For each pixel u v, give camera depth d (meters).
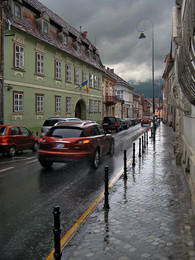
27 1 21.80
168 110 44.59
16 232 4.14
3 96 16.77
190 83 3.70
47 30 22.88
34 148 14.32
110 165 9.91
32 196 6.02
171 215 4.56
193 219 4.35
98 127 10.56
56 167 9.51
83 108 31.81
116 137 22.92
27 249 3.61
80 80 29.92
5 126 12.19
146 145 16.06
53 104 23.58
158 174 7.94
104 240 3.64
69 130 8.81
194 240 3.59
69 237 3.88
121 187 6.48
